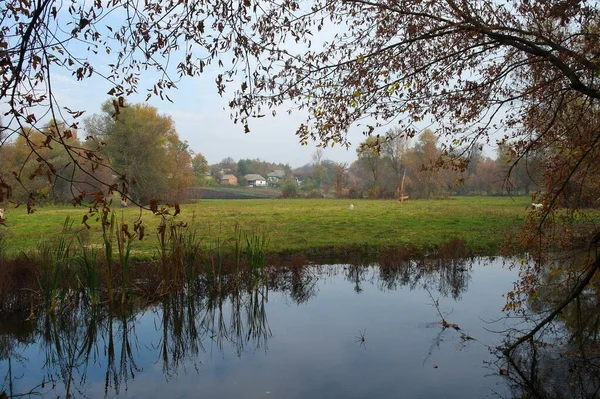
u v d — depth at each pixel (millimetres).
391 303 10109
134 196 39938
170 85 4047
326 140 5961
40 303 9602
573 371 6281
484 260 15250
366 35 6000
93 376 6926
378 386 6012
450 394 5742
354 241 17828
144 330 8953
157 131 46938
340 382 6160
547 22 5707
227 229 22328
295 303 10352
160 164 47469
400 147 61219
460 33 5688
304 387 6055
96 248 12492
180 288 10414
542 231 6910
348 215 30859
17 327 9055
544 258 7137
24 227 22734
